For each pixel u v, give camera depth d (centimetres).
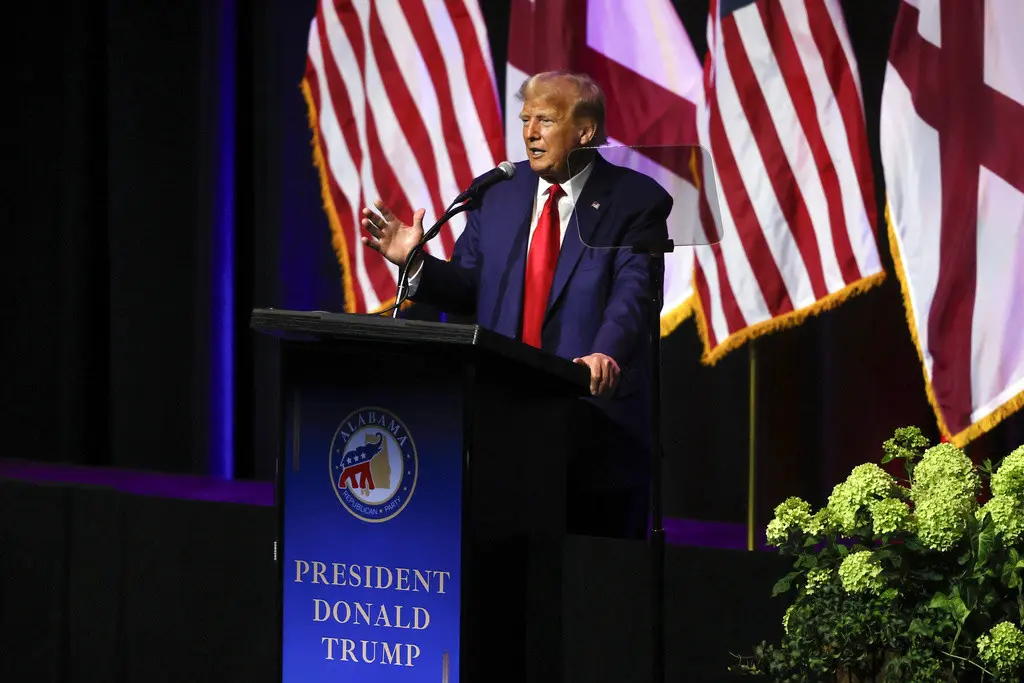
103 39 2067
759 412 1670
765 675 798
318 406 734
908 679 680
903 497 749
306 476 737
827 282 1527
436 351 702
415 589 712
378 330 684
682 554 844
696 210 866
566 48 1669
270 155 1947
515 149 1709
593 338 1060
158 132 2016
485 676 723
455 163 1742
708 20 1616
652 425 820
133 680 1058
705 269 1590
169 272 2014
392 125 1775
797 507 751
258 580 1001
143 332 2030
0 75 2100
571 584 871
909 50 1489
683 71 1631
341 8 1812
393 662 718
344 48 1811
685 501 1728
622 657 853
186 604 1034
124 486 1567
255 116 1964
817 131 1534
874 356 1606
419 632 712
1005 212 1441
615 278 1062
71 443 2072
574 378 781
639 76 1647
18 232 2103
